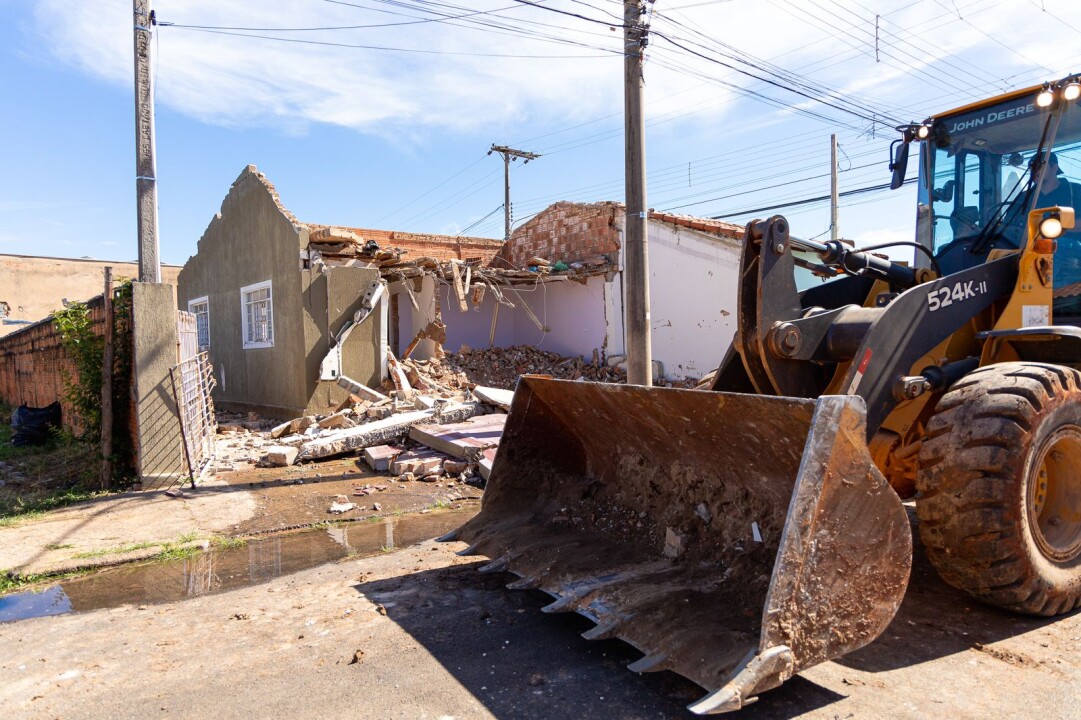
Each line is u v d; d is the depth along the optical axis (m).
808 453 2.70
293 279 12.20
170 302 7.54
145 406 7.45
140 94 7.76
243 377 14.38
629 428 4.08
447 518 6.27
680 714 2.84
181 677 3.32
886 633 3.50
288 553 5.35
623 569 3.79
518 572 4.09
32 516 6.39
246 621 4.00
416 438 9.12
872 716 2.76
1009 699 2.87
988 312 4.25
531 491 4.80
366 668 3.33
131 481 7.69
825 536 2.71
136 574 4.94
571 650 3.45
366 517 6.29
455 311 18.55
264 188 13.11
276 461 8.61
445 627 3.77
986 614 3.70
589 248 17.19
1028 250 4.21
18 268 30.86
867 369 3.48
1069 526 3.73
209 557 5.31
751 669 2.53
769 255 3.66
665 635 3.07
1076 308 4.80
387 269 13.85
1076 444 3.62
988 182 5.16
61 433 10.42
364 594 4.36
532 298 19.03
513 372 16.38
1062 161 4.77
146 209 7.80
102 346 7.84
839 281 4.82
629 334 8.24
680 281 15.55
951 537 3.36
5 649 3.73
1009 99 5.08
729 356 4.24
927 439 3.49
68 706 3.08
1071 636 3.44
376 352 12.67
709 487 3.82
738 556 3.50
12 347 17.47
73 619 4.14
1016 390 3.35
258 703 3.04
